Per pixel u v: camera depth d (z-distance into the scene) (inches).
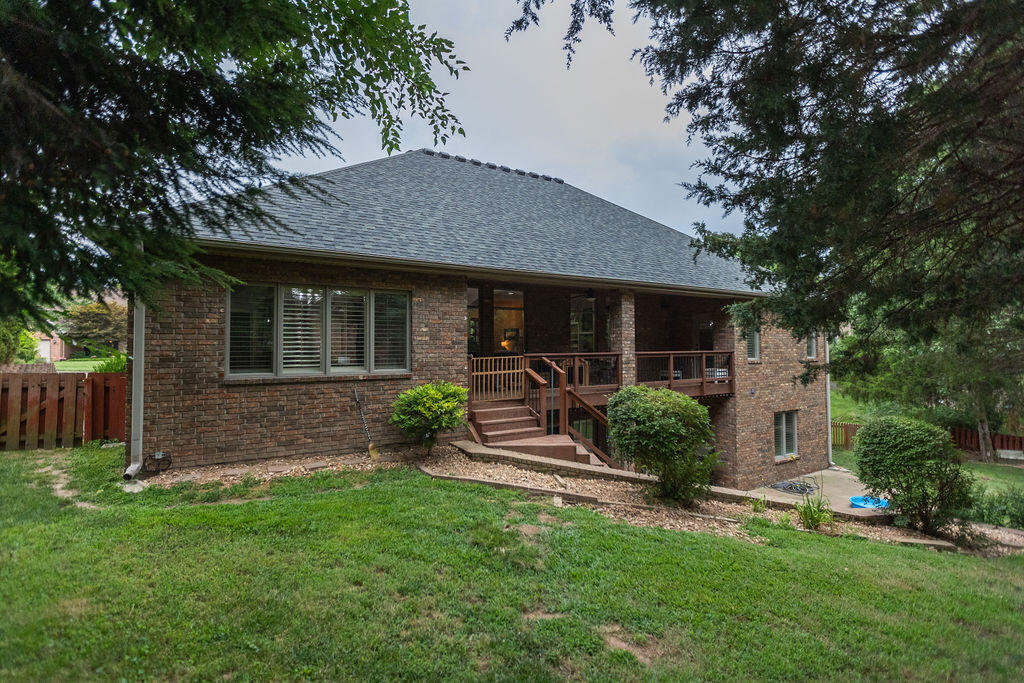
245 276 307.6
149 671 109.0
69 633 119.6
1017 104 125.9
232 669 112.0
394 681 112.7
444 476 283.4
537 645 129.8
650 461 283.0
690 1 119.3
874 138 127.0
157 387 282.2
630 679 120.3
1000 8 103.1
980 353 318.3
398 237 363.9
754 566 193.0
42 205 86.2
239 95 105.7
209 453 296.0
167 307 285.3
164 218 109.0
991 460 773.3
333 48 136.3
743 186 164.7
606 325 564.1
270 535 186.9
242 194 119.3
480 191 516.4
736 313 232.4
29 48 82.6
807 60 121.6
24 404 355.3
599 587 164.2
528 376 420.2
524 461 321.7
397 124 167.8
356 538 186.7
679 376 551.2
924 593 186.9
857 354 221.9
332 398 336.5
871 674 131.6
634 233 586.2
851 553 228.7
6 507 220.1
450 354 385.4
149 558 163.0
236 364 309.1
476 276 392.2
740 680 123.9
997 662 141.9
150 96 98.0
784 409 603.2
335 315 343.0
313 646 121.6
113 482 264.8
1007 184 148.9
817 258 173.9
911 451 299.0
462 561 173.8
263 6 95.2
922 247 183.2
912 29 114.7
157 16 88.8
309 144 120.9
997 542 302.5
